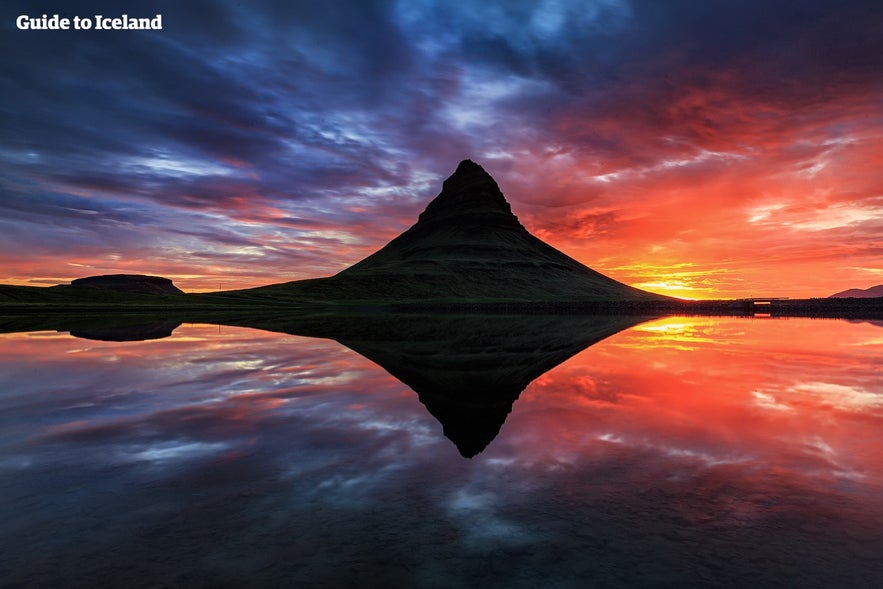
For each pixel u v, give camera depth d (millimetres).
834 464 6059
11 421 8328
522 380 12531
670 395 10477
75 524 4453
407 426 8008
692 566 3748
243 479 5586
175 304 108500
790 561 3811
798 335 28000
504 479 5578
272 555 3924
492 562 3814
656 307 106062
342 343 23516
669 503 4906
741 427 7852
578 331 33156
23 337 26281
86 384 11938
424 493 5176
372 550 4000
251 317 58531
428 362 16344
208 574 3656
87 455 6477
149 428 7867
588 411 9055
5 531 4316
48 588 3469
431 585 3516
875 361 16109
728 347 21016
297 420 8414
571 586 3490
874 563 3779
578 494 5141
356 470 5891
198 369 14484
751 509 4766
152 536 4230
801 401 9820
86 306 88562
